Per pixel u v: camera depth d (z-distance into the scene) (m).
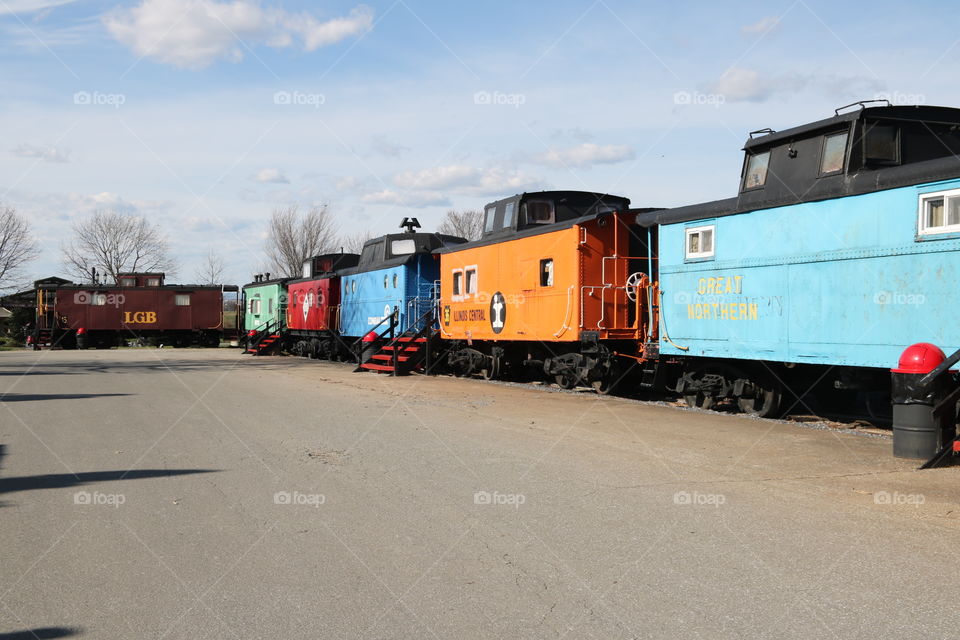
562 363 16.08
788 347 10.47
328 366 26.36
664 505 6.12
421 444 9.03
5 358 32.56
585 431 9.99
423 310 23.36
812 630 3.76
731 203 11.41
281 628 3.85
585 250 14.91
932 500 6.23
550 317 15.81
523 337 16.94
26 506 6.25
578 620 3.92
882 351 9.18
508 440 9.30
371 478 7.17
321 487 6.82
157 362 29.02
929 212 8.71
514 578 4.52
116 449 8.82
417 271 23.44
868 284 9.36
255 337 36.75
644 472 7.38
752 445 8.86
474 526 5.59
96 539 5.35
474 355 19.81
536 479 7.10
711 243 11.91
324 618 3.97
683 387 12.82
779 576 4.50
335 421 11.05
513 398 14.40
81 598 4.27
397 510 6.03
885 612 3.97
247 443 9.16
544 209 17.89
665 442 9.09
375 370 23.22
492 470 7.51
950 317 8.41
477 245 19.20
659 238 13.07
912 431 7.99
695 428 10.25
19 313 55.16
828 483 6.87
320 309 31.27
